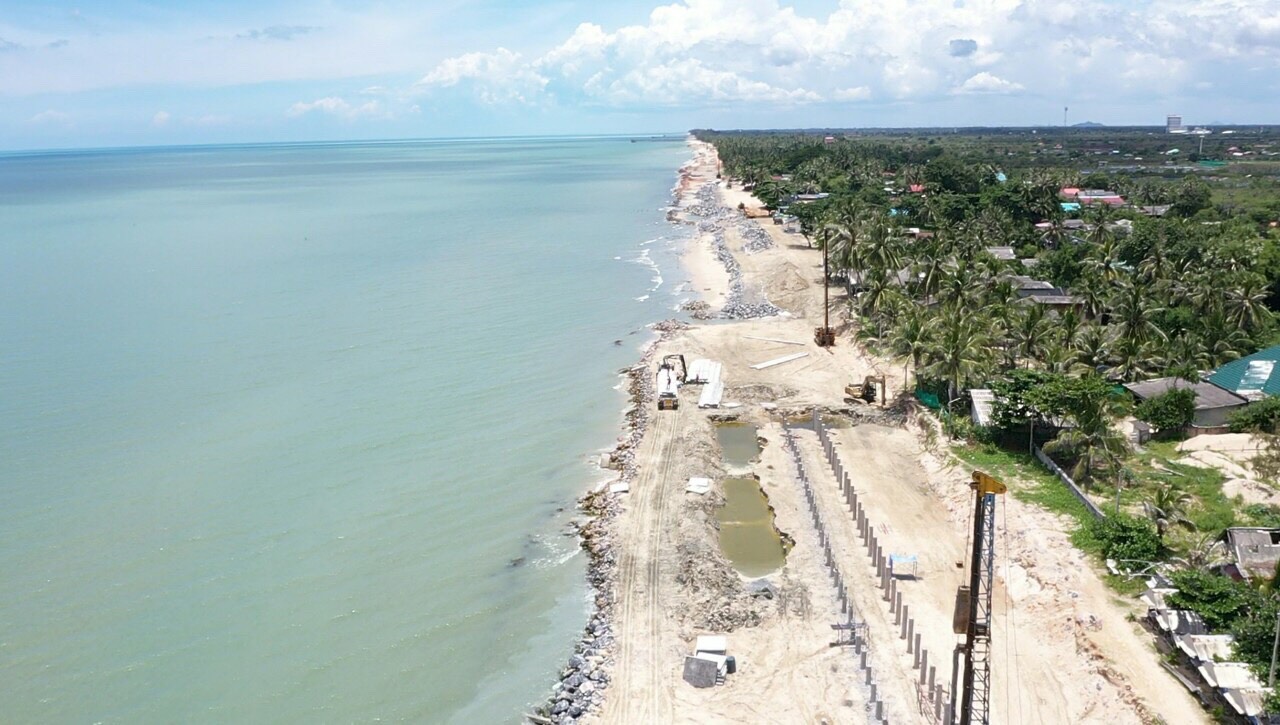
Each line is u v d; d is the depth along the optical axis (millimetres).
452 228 191750
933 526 56688
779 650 44938
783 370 89438
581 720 40531
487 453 69812
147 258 153750
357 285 129000
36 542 56062
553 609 49812
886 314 93000
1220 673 37406
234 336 101062
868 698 40938
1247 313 85562
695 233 182250
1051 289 102438
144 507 60562
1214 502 55062
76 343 98062
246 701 42531
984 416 68312
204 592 51250
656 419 76062
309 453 69312
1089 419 59656
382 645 46688
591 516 59844
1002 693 40281
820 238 127625
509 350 96438
